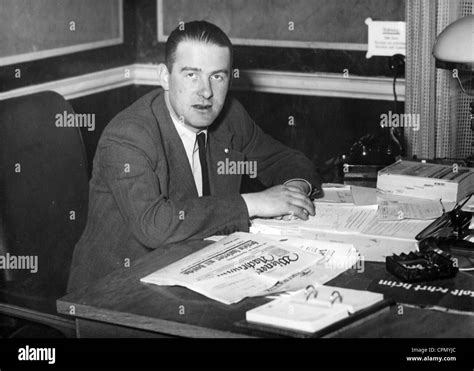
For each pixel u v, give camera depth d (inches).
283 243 72.6
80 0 128.2
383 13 123.2
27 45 118.1
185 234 77.2
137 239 81.4
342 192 92.7
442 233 75.9
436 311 59.7
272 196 81.9
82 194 90.9
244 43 133.9
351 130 129.6
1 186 81.8
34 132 86.5
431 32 106.8
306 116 132.3
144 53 142.2
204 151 90.0
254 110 135.5
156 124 85.2
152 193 80.0
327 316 56.6
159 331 59.2
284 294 62.5
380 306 59.1
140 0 140.5
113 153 82.0
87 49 131.0
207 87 83.7
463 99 110.4
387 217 82.3
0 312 69.4
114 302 62.2
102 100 135.6
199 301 62.1
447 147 112.3
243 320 57.8
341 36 126.8
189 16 137.1
